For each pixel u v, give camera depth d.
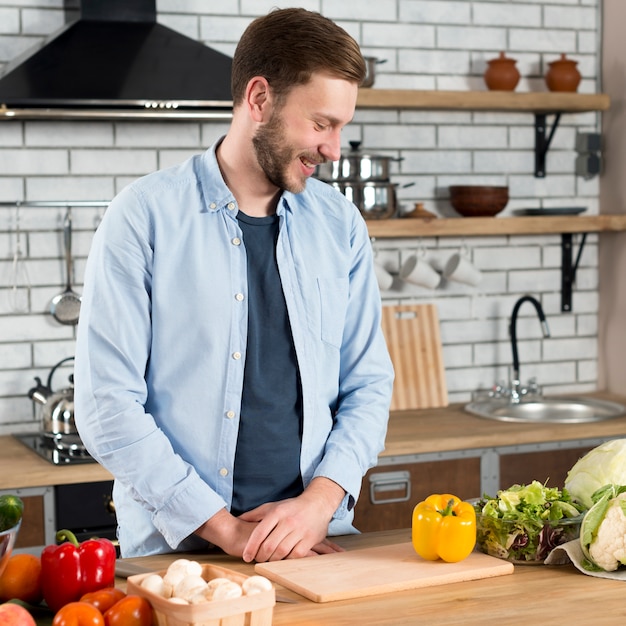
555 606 1.68
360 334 2.29
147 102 3.17
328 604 1.70
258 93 1.98
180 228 2.07
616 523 1.81
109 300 2.00
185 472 1.99
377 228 3.70
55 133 3.62
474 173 4.14
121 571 1.82
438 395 4.04
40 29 3.58
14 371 3.63
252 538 1.91
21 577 1.67
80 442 3.29
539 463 3.59
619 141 4.20
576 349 4.30
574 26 4.24
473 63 4.10
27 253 3.62
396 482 3.41
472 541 1.88
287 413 2.13
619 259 4.23
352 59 1.93
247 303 2.10
